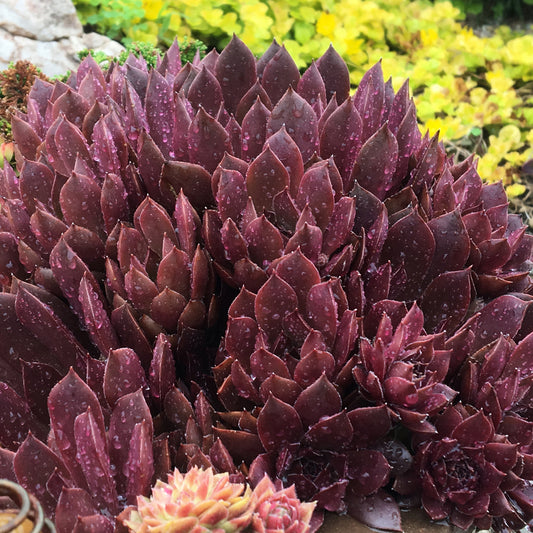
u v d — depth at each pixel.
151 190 0.30
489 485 0.27
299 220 0.28
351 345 0.27
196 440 0.27
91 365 0.27
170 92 0.32
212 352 0.30
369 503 0.26
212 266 0.29
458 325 0.30
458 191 0.32
